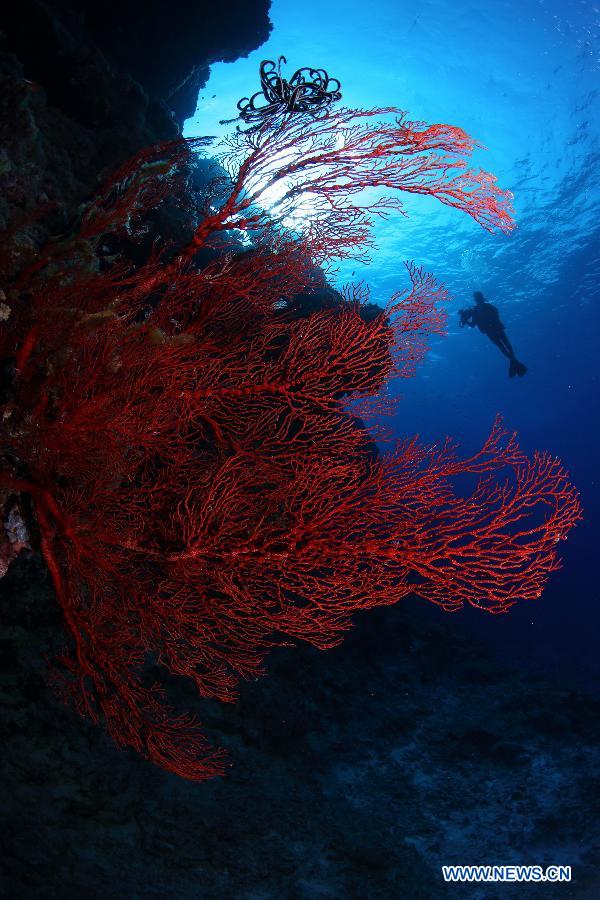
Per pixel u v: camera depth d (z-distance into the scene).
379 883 10.20
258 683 12.95
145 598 3.52
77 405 3.56
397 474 3.23
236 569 3.34
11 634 9.73
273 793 11.27
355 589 3.15
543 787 13.66
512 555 2.92
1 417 3.60
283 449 3.69
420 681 17.28
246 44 14.09
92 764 9.45
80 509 3.63
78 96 8.45
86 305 3.87
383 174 3.64
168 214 6.96
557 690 18.11
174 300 3.97
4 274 3.91
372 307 8.32
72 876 8.11
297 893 9.45
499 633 30.25
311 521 3.20
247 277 3.86
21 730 9.23
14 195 5.46
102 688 3.74
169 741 3.74
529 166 35.38
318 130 3.60
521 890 10.54
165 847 9.27
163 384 3.70
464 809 12.69
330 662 15.50
